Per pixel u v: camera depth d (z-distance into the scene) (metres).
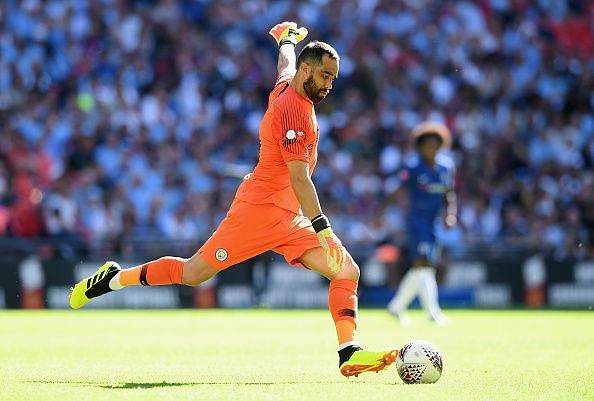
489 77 92.56
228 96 88.19
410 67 91.62
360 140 86.56
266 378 26.45
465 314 64.75
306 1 93.25
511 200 83.94
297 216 26.41
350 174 83.25
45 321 58.47
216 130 85.25
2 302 71.81
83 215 76.19
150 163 81.19
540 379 26.02
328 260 24.84
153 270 27.38
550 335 45.19
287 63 28.56
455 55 92.94
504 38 94.94
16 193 75.56
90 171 78.31
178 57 89.19
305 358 33.56
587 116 91.69
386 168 84.56
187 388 23.62
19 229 73.50
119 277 27.91
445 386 24.11
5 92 84.44
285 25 29.73
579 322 55.50
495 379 25.94
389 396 22.08
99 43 89.06
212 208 79.00
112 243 73.06
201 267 26.72
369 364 24.52
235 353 35.97
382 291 74.00
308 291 72.62
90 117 83.19
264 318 61.16
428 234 55.00
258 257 73.12
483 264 73.75
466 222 82.25
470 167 86.19
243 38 91.88
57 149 80.88
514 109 90.94
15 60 86.44
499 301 73.81
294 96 25.17
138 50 89.31
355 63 90.88
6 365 30.66
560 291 73.50
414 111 89.19
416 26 93.81
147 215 78.00
